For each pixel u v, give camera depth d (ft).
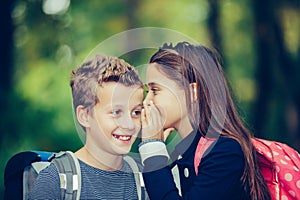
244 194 9.86
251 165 9.86
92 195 8.95
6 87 39.24
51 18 47.34
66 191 8.86
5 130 38.22
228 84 10.55
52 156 9.20
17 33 46.19
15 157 9.32
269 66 42.75
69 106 44.47
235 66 52.60
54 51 48.88
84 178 8.98
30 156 9.31
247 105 47.93
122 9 56.90
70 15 53.01
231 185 9.76
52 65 48.73
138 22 57.26
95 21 55.98
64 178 8.87
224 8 51.42
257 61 43.09
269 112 42.55
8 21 39.24
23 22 46.16
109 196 9.07
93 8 55.93
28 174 9.18
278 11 42.63
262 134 41.75
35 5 45.96
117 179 9.19
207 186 9.68
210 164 9.76
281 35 42.68
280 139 41.45
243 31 52.06
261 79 42.80
